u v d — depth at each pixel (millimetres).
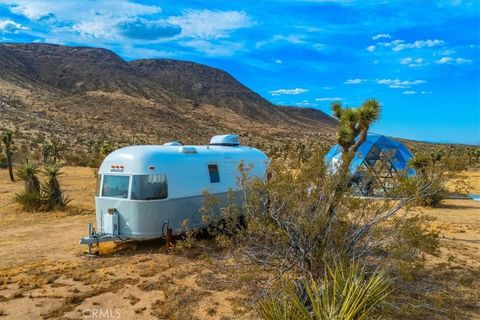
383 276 6285
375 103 10430
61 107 151000
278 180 7316
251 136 184125
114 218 10367
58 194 17391
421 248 7520
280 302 5500
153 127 148375
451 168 7875
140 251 10594
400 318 6465
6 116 108125
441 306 6961
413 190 7695
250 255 7340
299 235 7164
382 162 8430
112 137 111188
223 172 11938
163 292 7711
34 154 49469
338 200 7281
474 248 11031
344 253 7004
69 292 7723
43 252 10695
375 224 7371
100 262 9672
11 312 6859
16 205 17562
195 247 10594
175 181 10695
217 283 7914
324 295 4988
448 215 16203
